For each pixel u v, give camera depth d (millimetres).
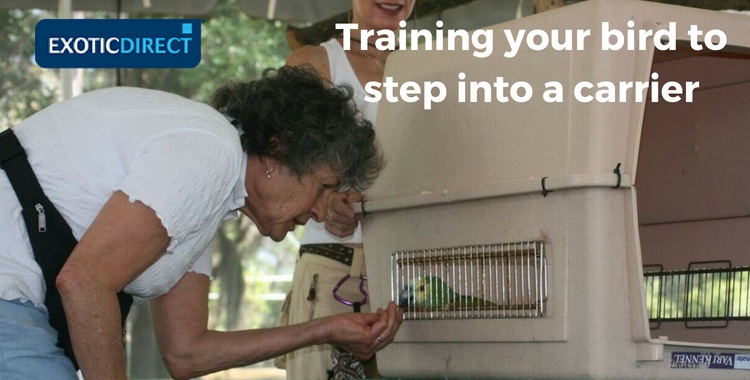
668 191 2309
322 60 2463
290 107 1618
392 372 1950
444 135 1876
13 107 5176
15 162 1480
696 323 2205
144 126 1487
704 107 2252
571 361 1588
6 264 1445
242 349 1848
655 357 1559
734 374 1664
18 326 1428
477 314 1753
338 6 4398
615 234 1570
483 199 1746
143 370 4922
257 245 5754
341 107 1667
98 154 1475
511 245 1689
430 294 1854
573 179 1566
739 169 2184
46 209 1463
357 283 2314
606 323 1557
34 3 4262
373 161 1745
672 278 2262
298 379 2352
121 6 4422
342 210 2053
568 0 4191
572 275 1589
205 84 6137
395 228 1943
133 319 4930
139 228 1407
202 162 1451
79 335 1385
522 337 1664
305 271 2338
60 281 1366
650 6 1651
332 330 1856
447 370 1828
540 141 1671
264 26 6258
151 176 1421
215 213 1557
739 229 2182
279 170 1640
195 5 4453
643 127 2355
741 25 1742
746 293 2133
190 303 1841
